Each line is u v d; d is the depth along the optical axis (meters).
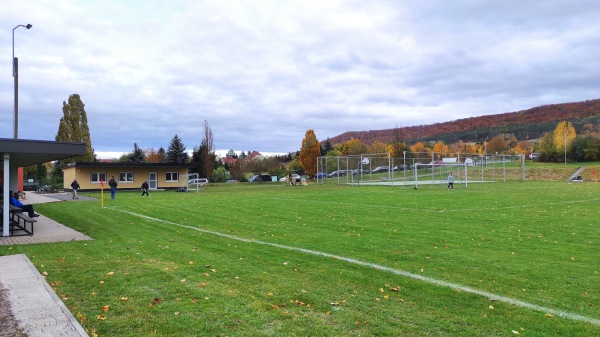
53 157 15.29
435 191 32.75
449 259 8.99
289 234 12.52
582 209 18.62
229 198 27.92
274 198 27.27
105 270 8.16
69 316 5.60
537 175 59.59
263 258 9.20
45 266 8.52
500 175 59.72
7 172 12.76
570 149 76.94
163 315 5.68
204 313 5.75
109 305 6.08
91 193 39.66
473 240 11.21
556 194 28.16
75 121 59.50
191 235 12.52
